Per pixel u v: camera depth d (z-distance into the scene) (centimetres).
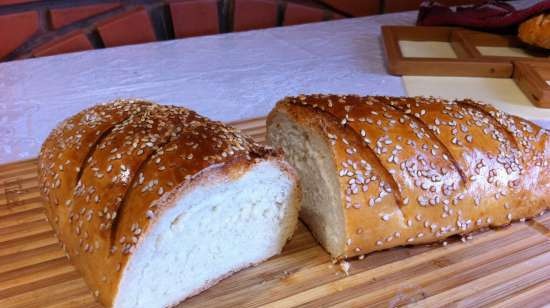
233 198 26
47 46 61
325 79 47
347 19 64
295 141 31
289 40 57
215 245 26
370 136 28
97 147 27
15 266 27
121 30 63
